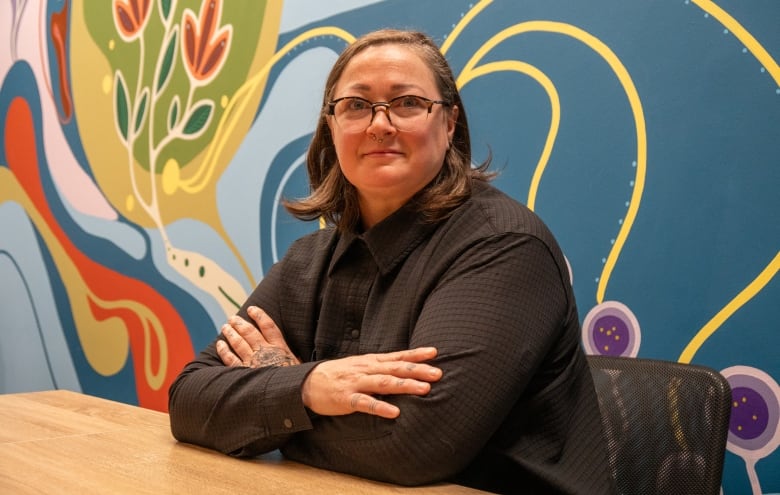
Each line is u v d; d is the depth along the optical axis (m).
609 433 1.35
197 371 1.32
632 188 1.75
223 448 1.21
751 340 1.56
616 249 1.78
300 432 1.17
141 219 3.08
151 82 3.05
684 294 1.66
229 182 2.72
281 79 2.56
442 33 2.14
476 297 1.15
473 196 1.36
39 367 3.61
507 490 1.19
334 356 1.37
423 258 1.29
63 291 3.47
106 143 3.25
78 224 3.38
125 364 3.14
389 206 1.38
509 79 1.99
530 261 1.19
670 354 1.67
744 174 1.59
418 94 1.35
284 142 2.54
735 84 1.61
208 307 2.79
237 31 2.72
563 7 1.89
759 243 1.56
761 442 1.54
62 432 1.37
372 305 1.33
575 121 1.86
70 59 3.44
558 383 1.22
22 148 3.70
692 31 1.67
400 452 1.05
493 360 1.10
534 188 1.93
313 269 1.48
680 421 1.29
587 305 1.82
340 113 1.37
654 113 1.72
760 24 1.57
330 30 2.43
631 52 1.76
